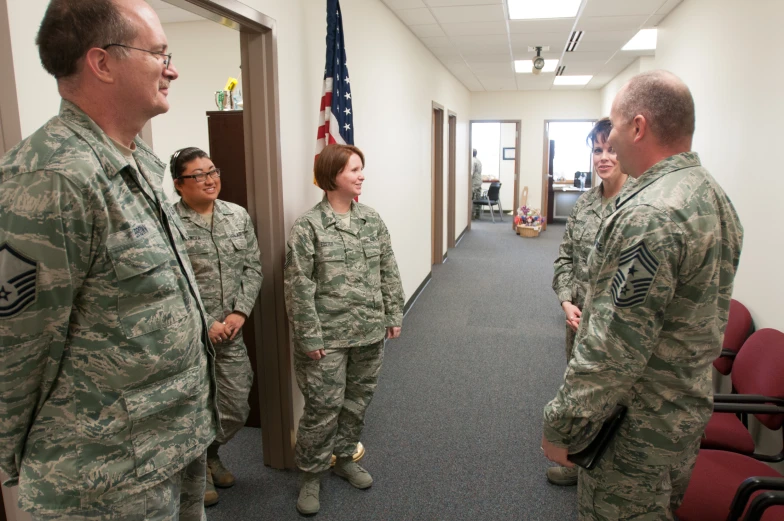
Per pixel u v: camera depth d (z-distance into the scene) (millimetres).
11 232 778
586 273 2088
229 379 2045
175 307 983
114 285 885
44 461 880
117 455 916
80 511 897
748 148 2363
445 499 2113
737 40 2525
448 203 7801
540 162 9688
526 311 4820
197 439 1049
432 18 4227
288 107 2188
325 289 1968
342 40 2387
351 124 2439
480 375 3381
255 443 2561
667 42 4035
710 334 1092
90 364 884
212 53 4074
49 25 860
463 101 8578
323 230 1964
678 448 1138
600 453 1160
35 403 868
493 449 2490
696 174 1085
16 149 840
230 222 2049
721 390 2602
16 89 1096
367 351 2100
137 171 950
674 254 1008
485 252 7688
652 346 1047
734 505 1373
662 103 1105
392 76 4047
